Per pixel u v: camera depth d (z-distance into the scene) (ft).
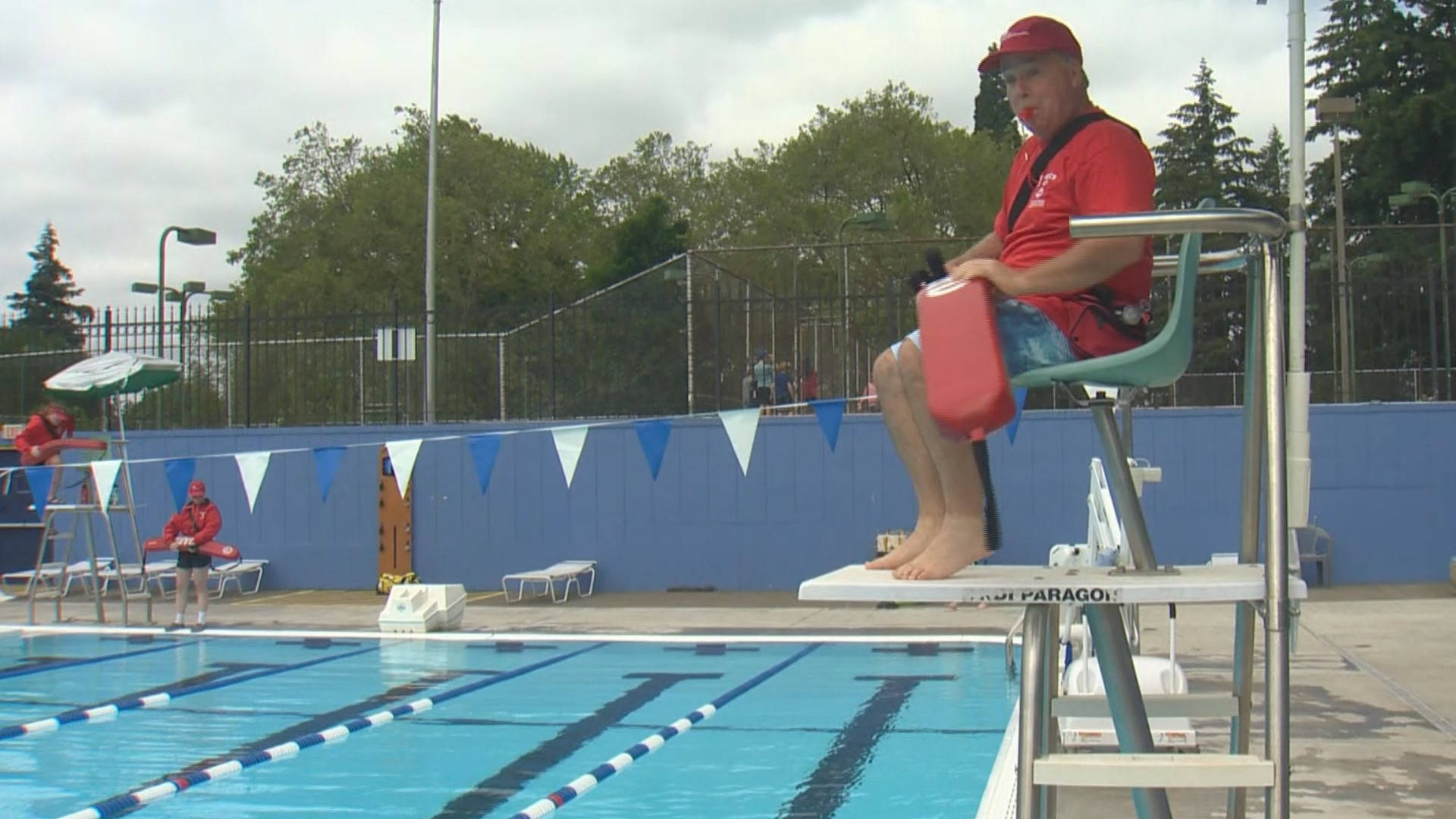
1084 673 22.09
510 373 58.29
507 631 43.21
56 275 214.90
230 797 21.31
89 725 27.78
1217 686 28.63
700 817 19.57
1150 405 58.34
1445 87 128.88
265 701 30.71
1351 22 140.87
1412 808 18.52
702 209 185.68
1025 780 8.47
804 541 53.52
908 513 52.70
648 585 54.90
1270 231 8.32
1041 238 9.25
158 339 61.72
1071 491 50.85
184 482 38.63
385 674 34.78
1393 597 45.16
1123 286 9.32
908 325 54.75
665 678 33.30
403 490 34.78
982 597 8.42
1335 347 53.06
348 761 23.85
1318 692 27.78
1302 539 48.93
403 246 153.17
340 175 163.43
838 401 29.73
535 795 21.16
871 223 71.56
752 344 55.72
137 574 53.31
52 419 47.55
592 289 156.04
